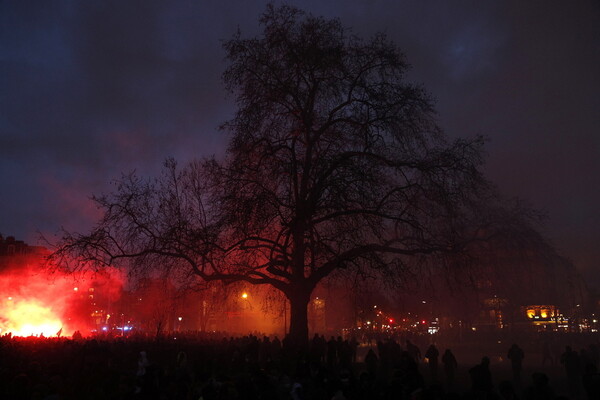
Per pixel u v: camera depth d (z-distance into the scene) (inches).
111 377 565.9
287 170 1019.3
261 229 995.9
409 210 1043.9
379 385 467.5
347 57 1086.4
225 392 437.7
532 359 1505.9
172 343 1299.2
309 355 897.5
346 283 1104.2
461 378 1019.3
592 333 1995.6
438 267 1077.8
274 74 1079.6
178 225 1028.5
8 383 486.3
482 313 2699.3
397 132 1052.5
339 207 967.6
